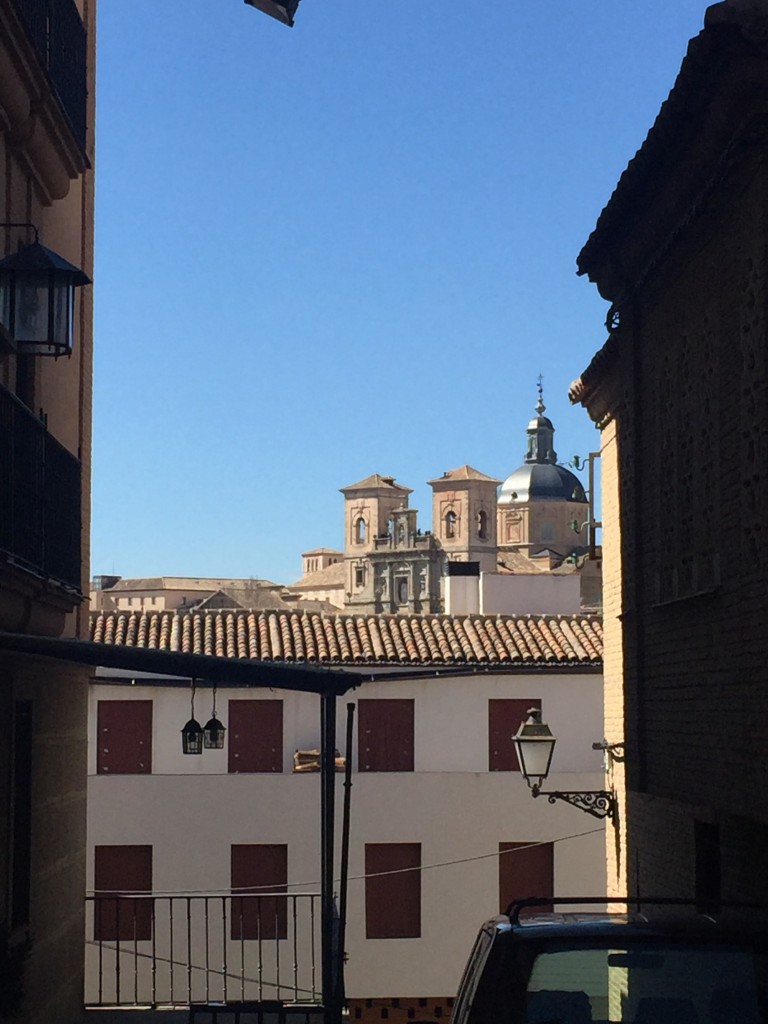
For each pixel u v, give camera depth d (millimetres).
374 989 29562
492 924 6539
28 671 13078
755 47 9453
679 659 12781
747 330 10508
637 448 14258
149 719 30609
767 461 10055
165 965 29234
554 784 30266
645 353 14062
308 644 31281
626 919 6422
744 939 6051
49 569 12812
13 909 12750
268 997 29141
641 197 12523
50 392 14391
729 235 10961
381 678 27141
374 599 150125
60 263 11281
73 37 13891
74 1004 15500
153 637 31516
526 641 31641
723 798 11328
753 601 10453
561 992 5973
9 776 12188
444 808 30031
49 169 13406
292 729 30875
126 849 29484
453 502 155500
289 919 29375
